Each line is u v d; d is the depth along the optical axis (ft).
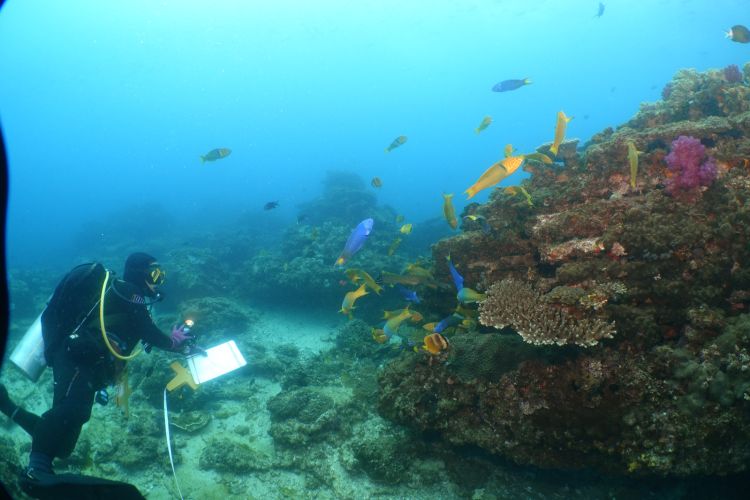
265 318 36.19
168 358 24.32
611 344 13.38
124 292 12.89
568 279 15.05
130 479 17.56
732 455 10.85
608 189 18.69
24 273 55.62
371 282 19.36
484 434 14.28
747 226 13.50
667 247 14.07
